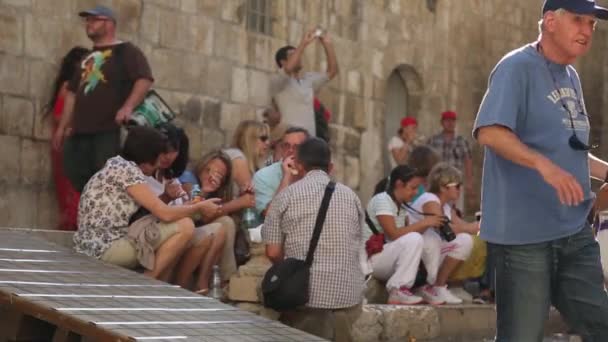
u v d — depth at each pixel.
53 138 14.99
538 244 7.59
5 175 14.78
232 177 12.52
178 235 10.45
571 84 7.78
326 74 18.64
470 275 14.23
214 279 11.20
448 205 14.42
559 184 7.09
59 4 15.55
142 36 17.06
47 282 8.93
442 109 24.47
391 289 12.95
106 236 10.35
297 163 11.03
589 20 7.64
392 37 23.14
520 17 26.55
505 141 7.37
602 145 27.55
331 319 10.84
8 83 14.85
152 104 13.61
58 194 15.09
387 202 13.25
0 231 10.80
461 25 25.00
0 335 8.48
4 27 14.83
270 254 10.73
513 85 7.54
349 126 21.97
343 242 10.61
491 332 13.88
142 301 8.95
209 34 18.34
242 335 8.47
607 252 9.83
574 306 7.71
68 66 15.09
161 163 11.35
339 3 21.69
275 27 19.95
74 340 8.17
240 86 19.03
